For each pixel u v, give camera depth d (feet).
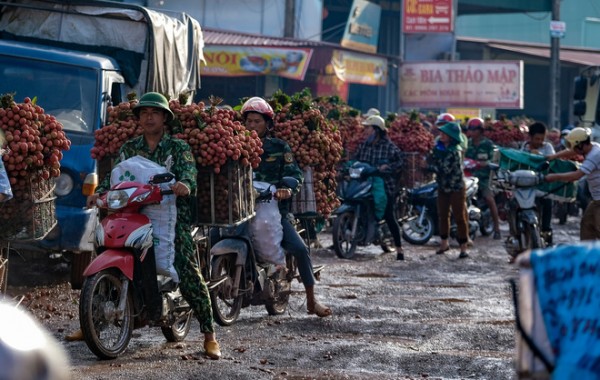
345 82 118.11
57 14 43.88
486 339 29.63
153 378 22.89
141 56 42.88
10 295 33.65
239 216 27.58
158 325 25.94
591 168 40.06
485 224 63.67
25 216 25.76
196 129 26.45
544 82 169.48
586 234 40.63
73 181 35.06
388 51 149.59
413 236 57.98
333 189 36.50
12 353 6.51
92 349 24.16
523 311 10.50
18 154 25.09
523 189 45.34
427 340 29.25
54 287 36.09
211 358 25.52
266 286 31.12
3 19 44.27
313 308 31.91
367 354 26.78
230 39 107.55
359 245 50.57
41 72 38.11
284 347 27.35
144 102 24.76
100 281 24.62
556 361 10.01
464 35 224.74
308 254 31.71
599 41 212.84
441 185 51.49
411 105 132.87
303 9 124.57
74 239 34.81
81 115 37.29
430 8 132.36
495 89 130.52
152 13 44.39
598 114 82.28
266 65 101.50
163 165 25.12
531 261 10.52
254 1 119.24
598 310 9.77
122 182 24.67
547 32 216.13
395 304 35.58
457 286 41.01
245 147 27.43
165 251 24.79
